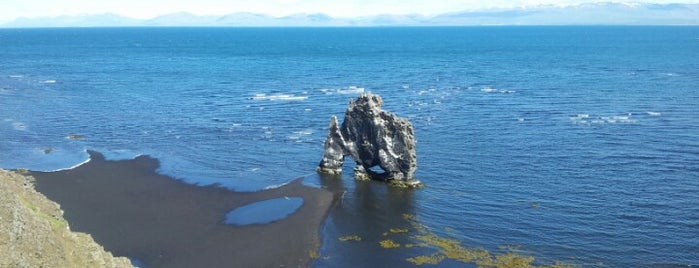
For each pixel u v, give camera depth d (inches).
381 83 6294.3
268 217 2244.1
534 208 2292.1
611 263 1815.9
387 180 2677.2
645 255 1872.5
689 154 3073.3
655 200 2365.9
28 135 3627.0
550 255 1875.0
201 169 2901.1
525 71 7396.7
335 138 2795.3
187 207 2351.1
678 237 2006.6
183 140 3540.8
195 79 6628.9
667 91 5315.0
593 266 1795.0
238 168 2933.1
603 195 2432.3
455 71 7554.1
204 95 5378.9
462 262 1835.6
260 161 3068.4
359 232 2100.1
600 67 7731.3
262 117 4286.4
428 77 6875.0
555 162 2945.4
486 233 2057.1
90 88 5767.7
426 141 3435.0
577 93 5310.0
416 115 4281.5
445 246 1952.5
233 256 1910.7
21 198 1528.1
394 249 1950.1
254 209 2331.4
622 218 2175.2
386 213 2283.5
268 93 5516.7
